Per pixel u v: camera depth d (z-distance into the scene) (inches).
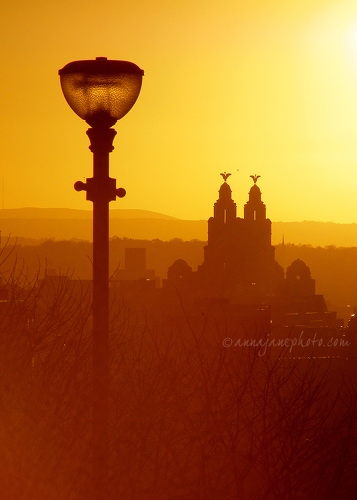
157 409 1246.3
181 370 1300.4
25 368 1171.9
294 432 1255.5
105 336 855.1
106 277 861.2
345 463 1246.3
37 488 1135.0
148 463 1286.9
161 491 1235.2
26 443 1139.3
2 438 1132.5
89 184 869.2
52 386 1178.6
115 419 1270.9
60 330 1261.1
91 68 861.2
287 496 1270.9
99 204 867.4
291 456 1226.0
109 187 871.1
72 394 1187.9
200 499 1227.2
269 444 1269.7
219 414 1316.4
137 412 1221.7
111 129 879.7
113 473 1243.8
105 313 855.7
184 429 1254.3
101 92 864.3
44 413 1152.2
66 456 1165.1
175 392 1266.0
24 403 1155.9
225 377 1325.0
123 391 1294.3
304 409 1259.8
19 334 1202.0
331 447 1305.4
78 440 1189.7
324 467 1246.3
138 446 1288.1
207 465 1266.0
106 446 855.7
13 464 1130.7
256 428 1295.5
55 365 1186.6
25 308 1240.8
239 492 1229.1
